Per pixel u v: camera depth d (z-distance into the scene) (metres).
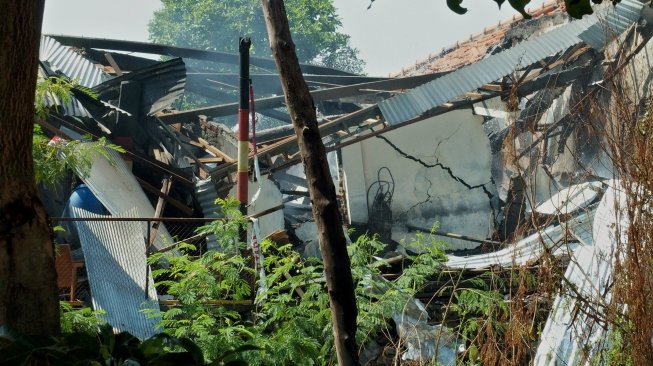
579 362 6.71
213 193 15.86
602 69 17.83
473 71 18.52
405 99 18.11
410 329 10.33
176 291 10.27
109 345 3.77
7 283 4.33
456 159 18.86
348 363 6.28
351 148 18.64
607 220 7.98
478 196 18.75
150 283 11.52
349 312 6.34
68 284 11.51
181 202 16.19
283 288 11.27
